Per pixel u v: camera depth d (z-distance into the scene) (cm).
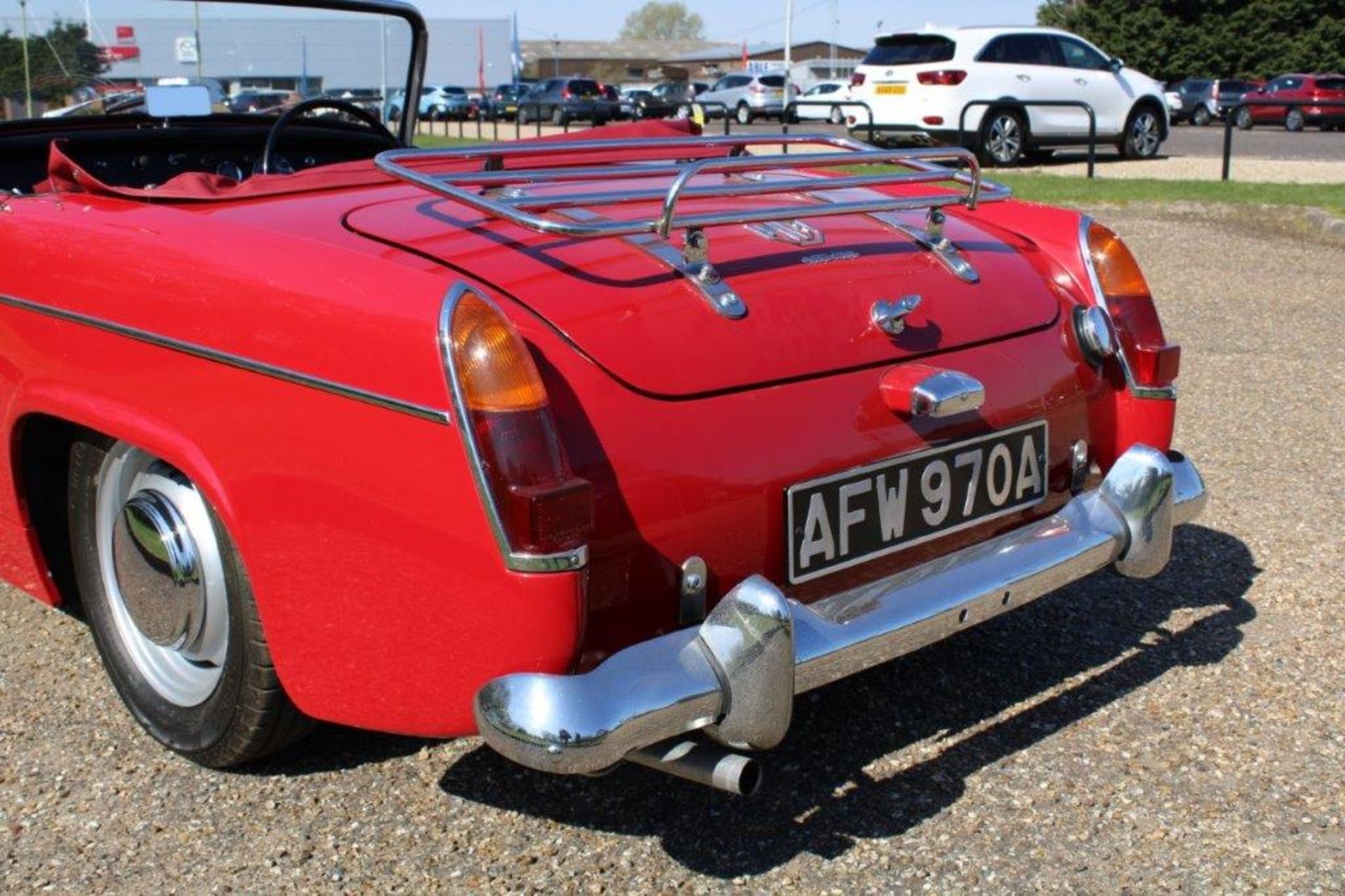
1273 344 679
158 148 379
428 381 199
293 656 232
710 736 216
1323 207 1126
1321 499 436
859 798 261
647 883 234
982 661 321
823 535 239
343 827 251
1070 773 270
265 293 221
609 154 354
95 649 327
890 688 307
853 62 5438
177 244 240
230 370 226
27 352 273
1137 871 237
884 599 236
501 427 198
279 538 226
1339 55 4572
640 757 219
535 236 247
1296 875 236
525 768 271
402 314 203
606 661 206
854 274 261
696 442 222
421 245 243
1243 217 1156
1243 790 263
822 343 244
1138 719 292
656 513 217
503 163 334
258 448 224
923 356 258
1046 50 1645
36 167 363
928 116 1614
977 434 263
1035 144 1655
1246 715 293
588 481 205
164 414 241
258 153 398
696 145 300
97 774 270
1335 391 579
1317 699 301
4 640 333
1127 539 273
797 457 233
